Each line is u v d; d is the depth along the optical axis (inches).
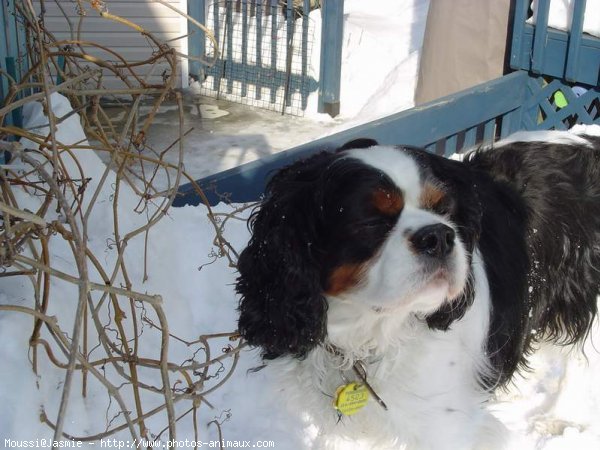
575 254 35.4
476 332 31.7
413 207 27.5
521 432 36.1
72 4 88.3
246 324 31.3
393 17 98.4
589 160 36.8
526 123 65.9
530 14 65.2
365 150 28.9
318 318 29.1
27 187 35.0
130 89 30.6
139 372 35.1
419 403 30.6
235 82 93.3
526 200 34.8
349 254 27.6
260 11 90.2
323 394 32.1
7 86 39.4
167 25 92.9
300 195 28.9
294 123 85.1
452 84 70.3
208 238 44.8
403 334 30.0
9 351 28.6
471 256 29.9
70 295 33.9
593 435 35.6
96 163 42.1
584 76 60.8
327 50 84.4
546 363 39.1
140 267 38.6
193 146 77.0
